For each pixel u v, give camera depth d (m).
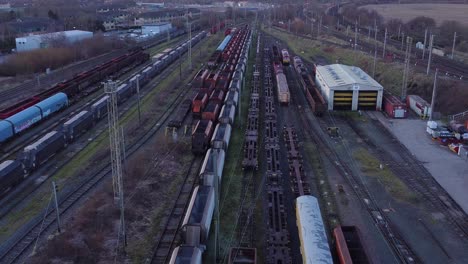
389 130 50.38
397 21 143.25
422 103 55.69
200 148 41.78
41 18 145.62
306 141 46.88
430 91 62.44
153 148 43.88
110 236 28.67
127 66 86.06
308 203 28.14
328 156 42.75
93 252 26.84
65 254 26.48
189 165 40.19
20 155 37.72
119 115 54.94
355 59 92.81
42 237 28.64
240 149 43.97
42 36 104.00
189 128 50.09
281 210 30.78
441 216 31.69
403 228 30.12
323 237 24.73
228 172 38.53
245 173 38.31
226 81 65.38
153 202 33.31
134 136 47.69
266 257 26.03
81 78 67.56
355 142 46.75
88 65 91.50
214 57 85.44
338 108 58.47
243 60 82.50
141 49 99.94
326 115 56.34
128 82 65.50
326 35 132.62
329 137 48.19
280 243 26.55
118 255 26.77
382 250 27.59
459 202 33.72
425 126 51.72
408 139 47.50
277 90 67.62
